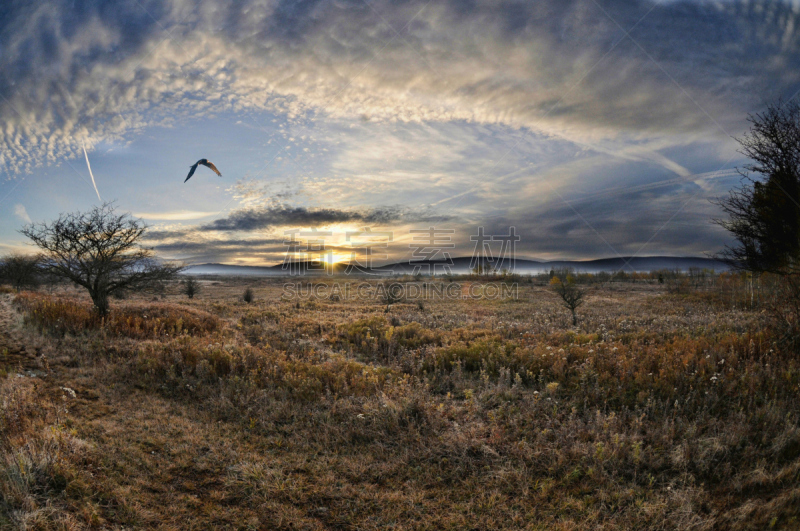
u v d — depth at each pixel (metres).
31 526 3.68
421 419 6.89
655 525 4.23
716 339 12.14
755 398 6.90
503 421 6.83
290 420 7.03
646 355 9.77
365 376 9.41
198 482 5.05
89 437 5.81
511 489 4.97
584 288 53.69
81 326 12.86
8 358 9.43
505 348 11.54
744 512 4.22
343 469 5.48
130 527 4.07
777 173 10.69
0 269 31.42
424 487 5.13
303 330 17.88
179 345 10.98
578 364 9.62
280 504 4.65
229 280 87.94
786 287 11.15
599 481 5.03
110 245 15.95
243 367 9.60
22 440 4.99
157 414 6.96
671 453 5.43
